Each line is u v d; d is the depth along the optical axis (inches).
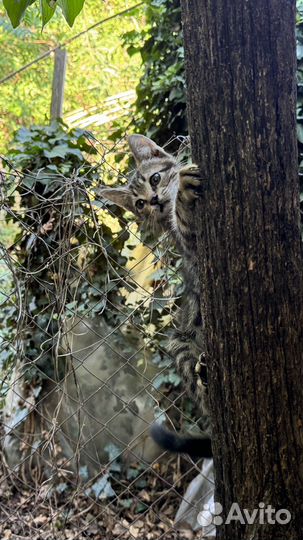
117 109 365.4
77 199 168.9
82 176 188.5
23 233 203.8
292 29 98.8
